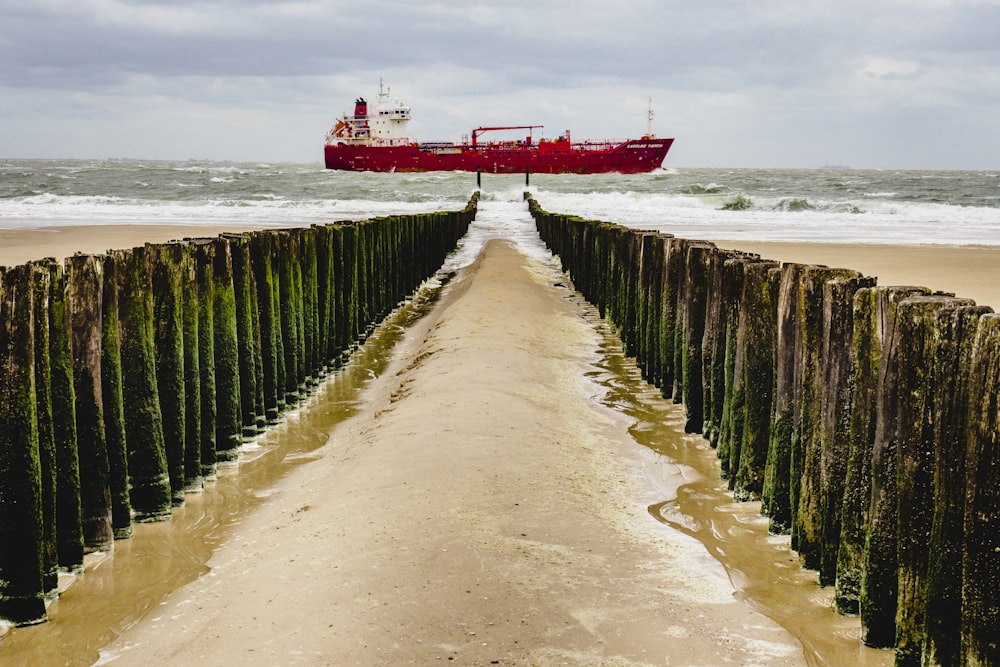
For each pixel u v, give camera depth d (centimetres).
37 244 2267
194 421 728
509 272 1850
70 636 492
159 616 503
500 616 443
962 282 1702
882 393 443
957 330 382
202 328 758
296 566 524
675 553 551
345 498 629
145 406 662
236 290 851
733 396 705
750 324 671
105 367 614
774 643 443
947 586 387
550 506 596
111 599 535
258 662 414
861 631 460
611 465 735
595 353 1244
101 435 602
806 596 512
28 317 516
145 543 626
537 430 773
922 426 408
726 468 731
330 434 908
